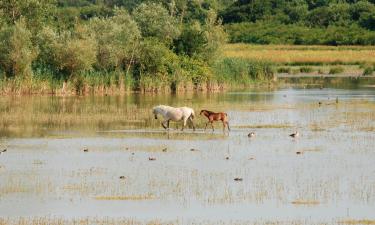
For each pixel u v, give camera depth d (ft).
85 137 211.61
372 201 132.57
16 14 424.05
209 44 430.61
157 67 402.31
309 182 148.36
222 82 416.67
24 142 201.77
